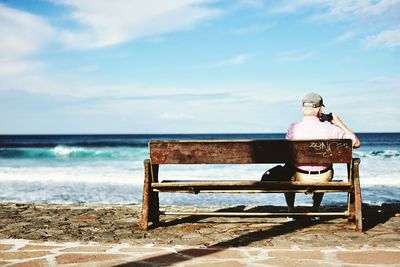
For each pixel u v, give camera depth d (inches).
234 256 159.0
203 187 213.3
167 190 218.5
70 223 236.8
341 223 227.0
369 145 2332.7
